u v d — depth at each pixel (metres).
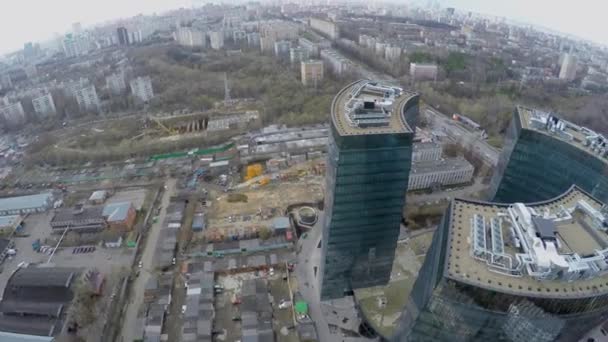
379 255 154.62
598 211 99.38
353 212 138.38
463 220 96.62
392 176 132.75
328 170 143.00
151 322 154.38
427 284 91.50
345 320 158.12
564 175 147.00
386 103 143.50
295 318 157.25
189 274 178.62
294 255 189.62
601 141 141.50
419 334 96.00
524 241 88.19
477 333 88.31
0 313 159.75
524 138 153.75
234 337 151.25
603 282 80.81
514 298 77.06
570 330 87.62
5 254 194.00
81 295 163.25
